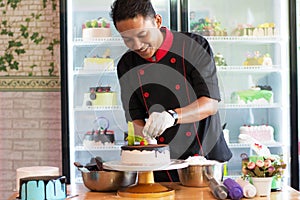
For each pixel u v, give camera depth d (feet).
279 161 7.65
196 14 14.02
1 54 14.15
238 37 13.16
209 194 7.26
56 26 14.15
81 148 13.00
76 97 13.30
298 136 13.08
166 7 13.73
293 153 12.80
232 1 14.10
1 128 14.14
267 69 13.24
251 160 7.66
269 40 13.28
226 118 14.21
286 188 7.86
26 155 14.15
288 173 13.09
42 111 14.15
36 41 14.15
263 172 7.25
